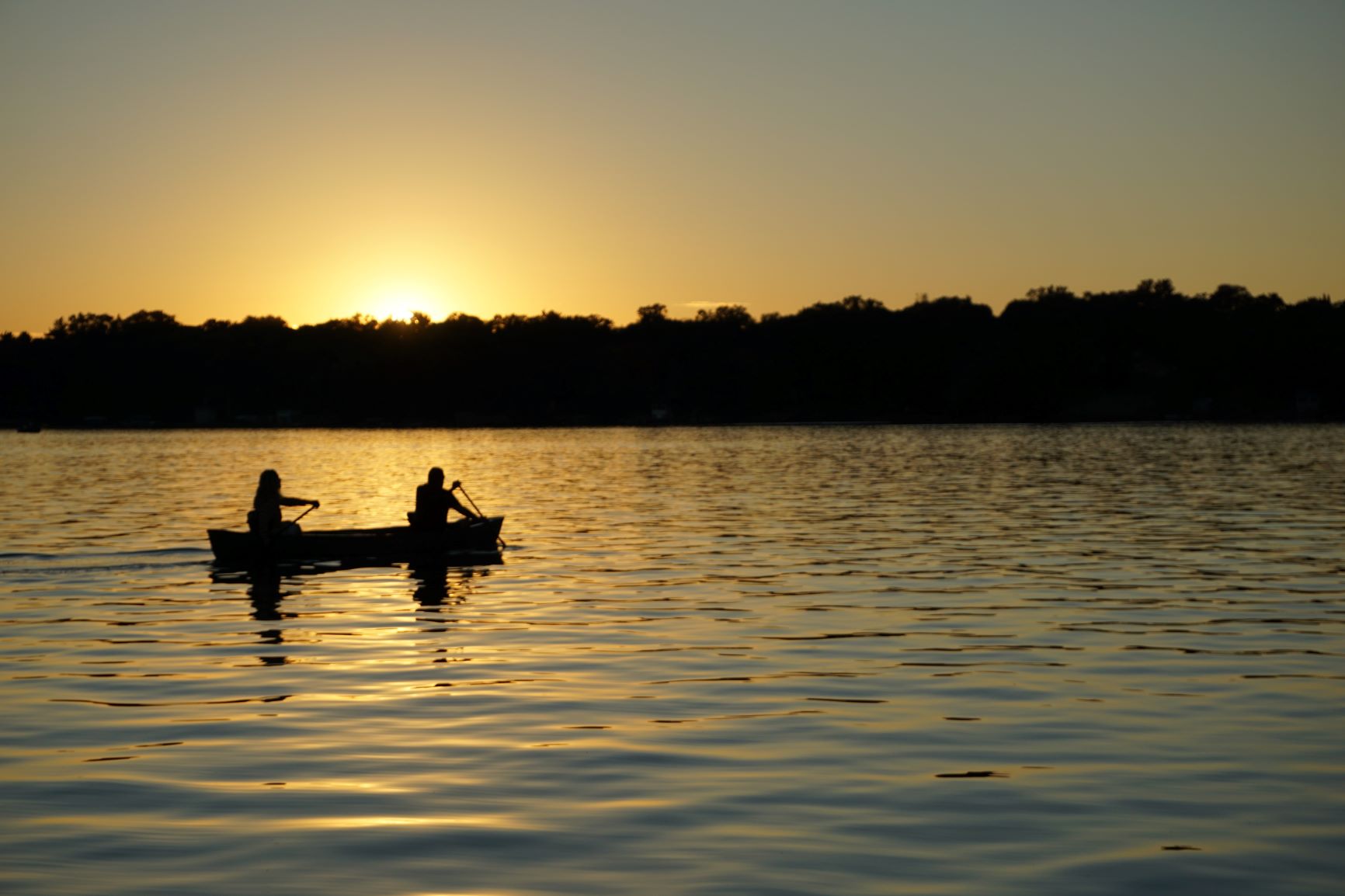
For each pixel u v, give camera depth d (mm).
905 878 7660
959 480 51938
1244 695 12352
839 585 20312
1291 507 35781
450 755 10305
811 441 114250
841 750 10453
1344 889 7496
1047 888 7516
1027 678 13219
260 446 118375
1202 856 8008
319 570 22984
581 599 19172
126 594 20047
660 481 53469
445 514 25562
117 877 7711
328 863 7918
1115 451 82812
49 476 60406
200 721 11508
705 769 9891
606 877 7699
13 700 12391
